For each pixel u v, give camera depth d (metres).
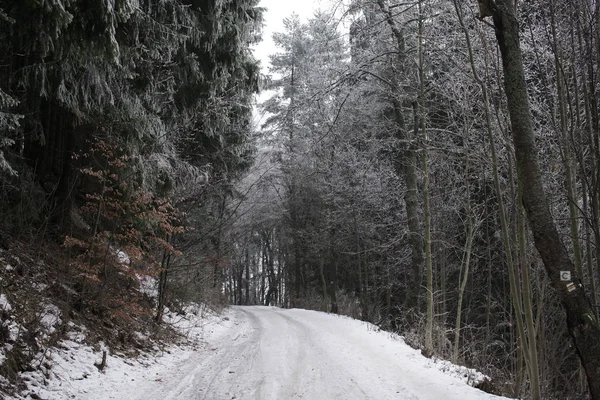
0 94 6.16
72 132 10.41
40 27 6.29
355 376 8.48
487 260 19.48
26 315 6.98
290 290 41.31
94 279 8.74
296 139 29.83
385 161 22.48
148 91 11.05
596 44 6.55
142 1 10.04
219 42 13.03
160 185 11.70
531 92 11.79
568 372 14.60
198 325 14.47
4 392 5.29
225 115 14.29
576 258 8.40
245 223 30.73
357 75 14.43
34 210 9.16
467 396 7.36
